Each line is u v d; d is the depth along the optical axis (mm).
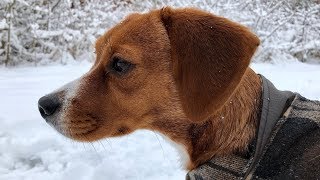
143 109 364
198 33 346
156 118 365
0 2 1083
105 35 389
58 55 1147
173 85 356
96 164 612
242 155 323
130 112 367
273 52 1313
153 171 600
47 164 610
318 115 321
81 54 1174
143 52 359
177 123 357
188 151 354
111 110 370
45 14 1152
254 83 342
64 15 1163
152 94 360
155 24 365
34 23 1130
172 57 355
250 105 332
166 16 364
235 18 1321
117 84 365
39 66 1102
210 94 332
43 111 384
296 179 298
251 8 1367
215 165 330
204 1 1308
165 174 595
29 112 742
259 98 337
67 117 373
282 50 1348
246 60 334
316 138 308
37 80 934
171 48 356
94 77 375
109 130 375
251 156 315
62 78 951
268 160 308
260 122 319
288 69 1201
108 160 621
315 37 1428
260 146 313
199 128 343
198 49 342
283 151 307
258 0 1377
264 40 1318
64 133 378
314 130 312
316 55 1410
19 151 635
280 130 315
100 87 372
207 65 338
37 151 640
